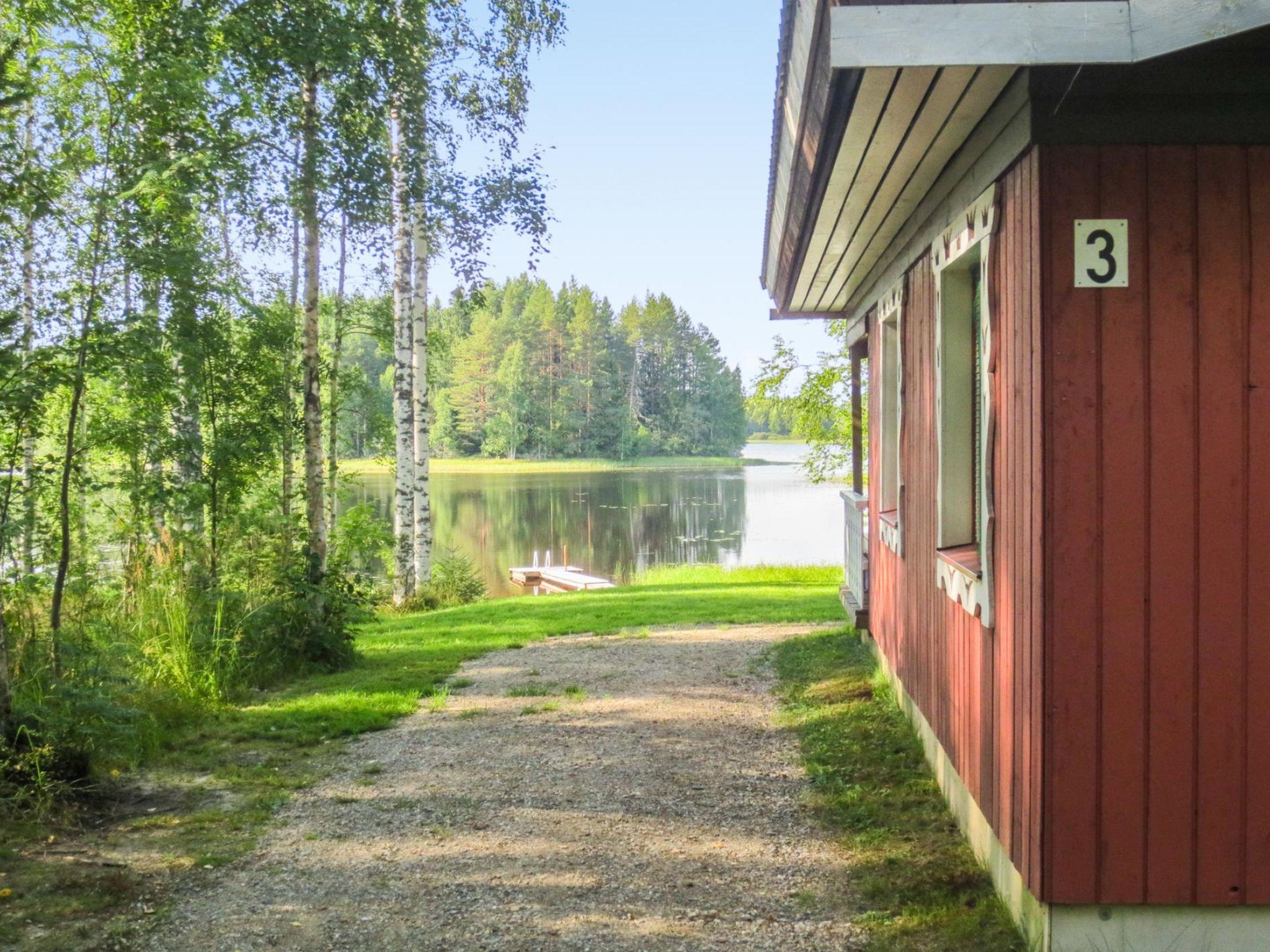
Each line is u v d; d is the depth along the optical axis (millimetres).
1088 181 2967
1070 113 2949
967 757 4164
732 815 4816
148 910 3811
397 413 15469
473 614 13242
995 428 3568
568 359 74438
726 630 10672
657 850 4391
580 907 3799
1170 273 2967
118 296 6785
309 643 8867
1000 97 3238
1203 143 2951
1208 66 2912
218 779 5602
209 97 8070
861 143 3688
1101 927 3047
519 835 4617
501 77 12477
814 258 6207
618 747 6090
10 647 6227
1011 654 3375
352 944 3518
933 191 4445
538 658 9336
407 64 9477
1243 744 2996
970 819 4184
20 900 3834
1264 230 2959
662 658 9055
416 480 16234
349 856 4387
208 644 7977
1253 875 3004
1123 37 2508
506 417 69250
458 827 4746
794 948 3418
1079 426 2996
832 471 19891
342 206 9203
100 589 7953
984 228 3568
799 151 4109
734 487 51281
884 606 7066
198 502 8695
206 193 7965
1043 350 2998
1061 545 3008
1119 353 2980
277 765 5910
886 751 5539
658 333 83875
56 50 6676
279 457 10422
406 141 9836
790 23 3607
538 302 74938
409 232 14898
